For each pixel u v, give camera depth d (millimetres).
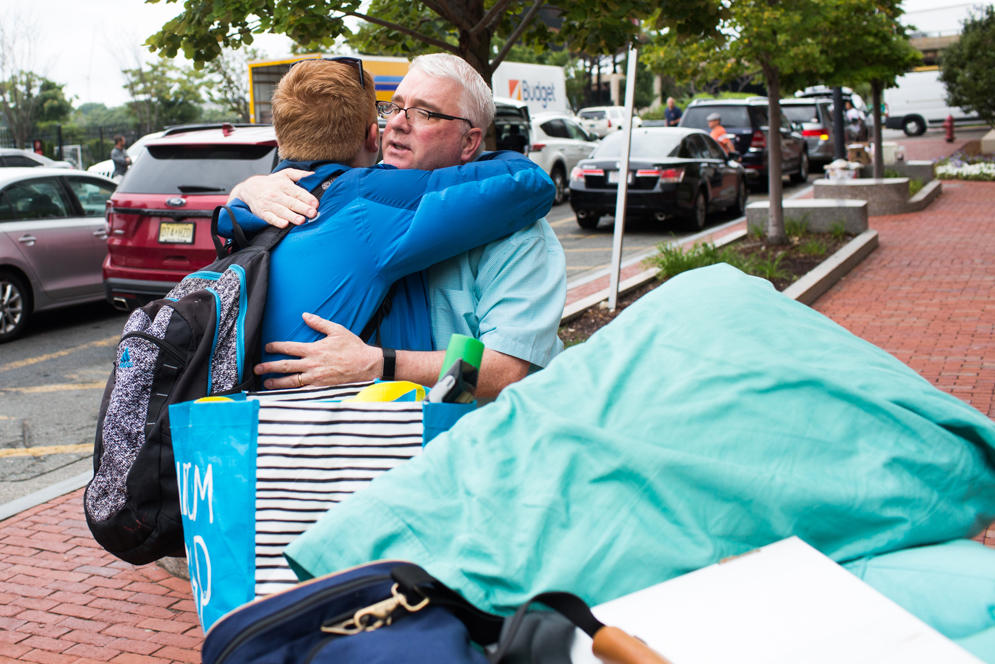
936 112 43094
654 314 1627
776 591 1180
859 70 13445
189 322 1825
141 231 7250
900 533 1330
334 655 1068
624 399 1447
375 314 2078
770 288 1724
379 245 1990
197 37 4570
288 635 1122
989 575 1246
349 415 1588
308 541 1333
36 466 5258
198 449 1593
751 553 1271
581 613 1121
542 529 1275
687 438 1370
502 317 2082
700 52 10414
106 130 36156
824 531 1326
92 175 9367
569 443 1356
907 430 1384
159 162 7332
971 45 24766
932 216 14117
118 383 1824
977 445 1435
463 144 2299
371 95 2215
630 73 7668
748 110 20625
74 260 8844
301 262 1984
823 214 11547
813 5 10102
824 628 1104
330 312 1984
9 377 7172
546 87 28656
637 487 1314
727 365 1447
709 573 1239
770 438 1357
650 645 1104
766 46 10117
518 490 1329
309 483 1568
